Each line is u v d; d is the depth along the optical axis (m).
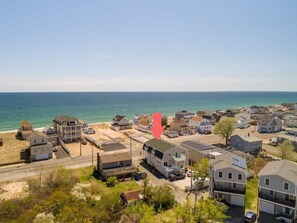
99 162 52.69
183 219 30.50
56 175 43.62
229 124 76.88
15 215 31.73
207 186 45.41
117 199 36.47
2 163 58.38
